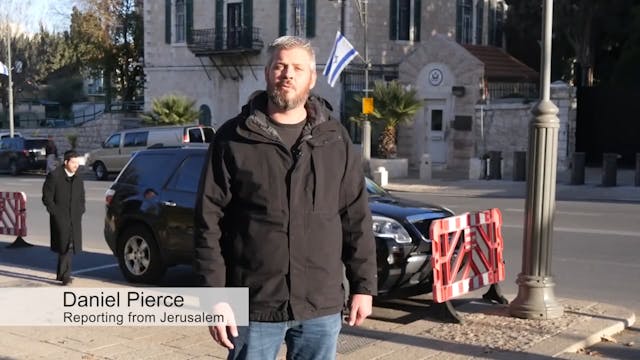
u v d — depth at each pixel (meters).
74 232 9.38
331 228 3.62
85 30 44.06
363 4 31.42
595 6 29.48
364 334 6.70
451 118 28.69
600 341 6.57
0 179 32.03
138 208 9.41
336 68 25.12
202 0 36.72
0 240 14.02
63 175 9.36
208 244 3.58
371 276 3.75
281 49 3.54
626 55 29.53
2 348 6.34
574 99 26.42
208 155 3.67
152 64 38.88
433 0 34.53
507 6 37.28
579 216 15.42
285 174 3.54
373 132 28.92
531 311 6.98
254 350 3.58
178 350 6.28
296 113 3.64
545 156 6.89
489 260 7.59
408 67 29.61
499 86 29.48
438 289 6.86
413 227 7.61
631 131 27.19
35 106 66.25
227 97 36.72
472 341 6.31
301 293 3.54
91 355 6.14
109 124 41.22
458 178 26.03
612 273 9.71
